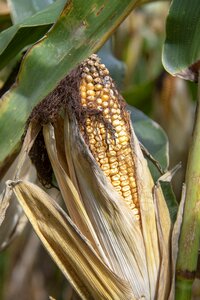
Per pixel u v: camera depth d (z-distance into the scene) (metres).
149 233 0.99
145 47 2.11
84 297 1.00
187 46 1.02
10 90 1.02
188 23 1.02
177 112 1.91
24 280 2.02
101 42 1.01
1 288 2.03
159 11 2.10
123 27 2.03
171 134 1.93
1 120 1.03
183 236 0.97
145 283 0.99
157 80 1.69
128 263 0.99
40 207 1.00
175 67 1.02
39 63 1.01
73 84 0.99
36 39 1.14
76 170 1.00
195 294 1.84
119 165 0.99
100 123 0.99
